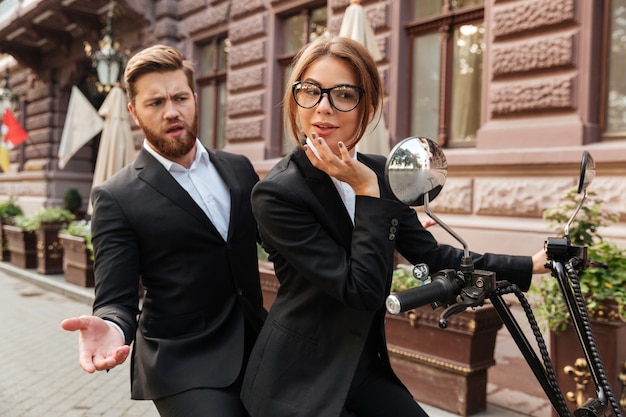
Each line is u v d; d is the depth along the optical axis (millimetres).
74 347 5434
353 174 1362
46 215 9430
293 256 1400
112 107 7637
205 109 11555
